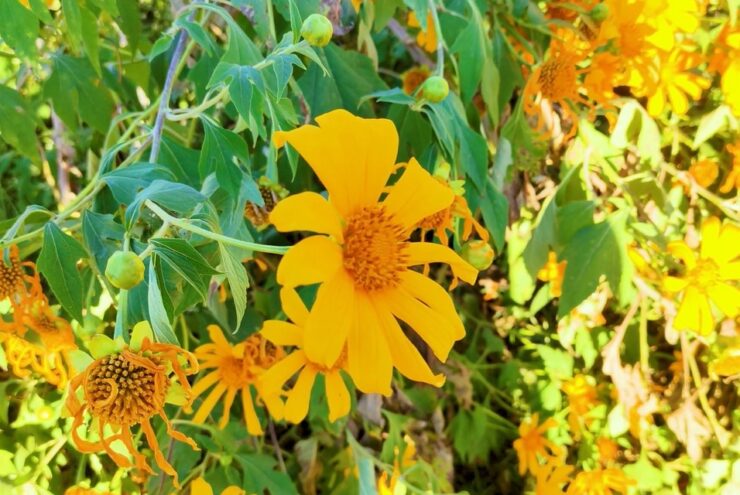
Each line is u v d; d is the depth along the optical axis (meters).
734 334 0.70
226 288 0.57
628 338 0.78
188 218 0.37
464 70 0.49
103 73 0.57
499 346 0.85
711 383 0.76
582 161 0.65
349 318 0.36
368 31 0.53
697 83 0.58
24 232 0.44
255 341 0.56
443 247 0.39
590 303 0.77
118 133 0.57
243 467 0.61
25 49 0.40
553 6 0.58
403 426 0.69
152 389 0.34
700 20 0.60
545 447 0.84
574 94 0.57
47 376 0.46
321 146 0.36
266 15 0.44
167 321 0.34
